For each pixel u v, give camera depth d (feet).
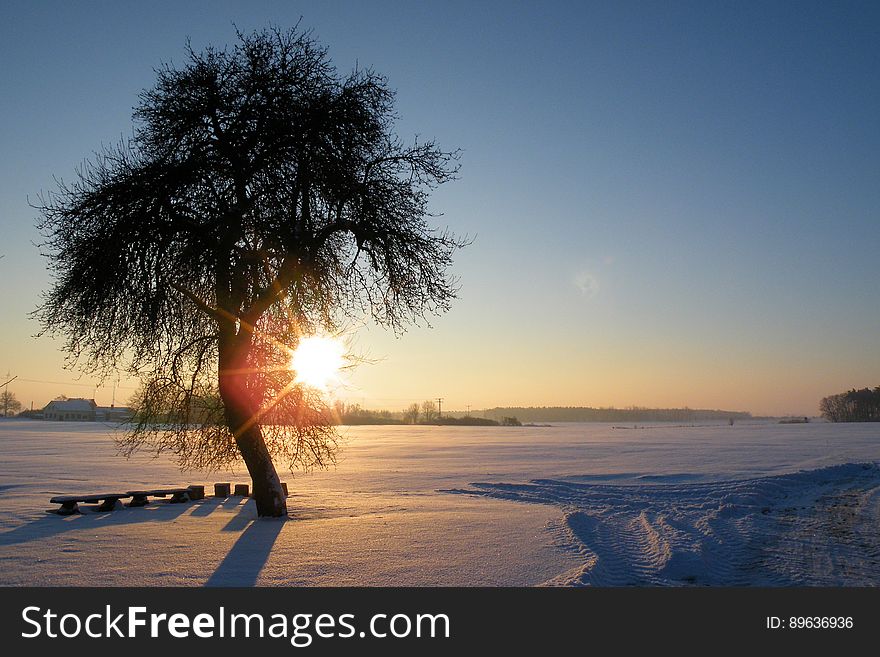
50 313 51.49
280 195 52.29
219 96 51.90
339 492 75.46
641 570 40.11
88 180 50.26
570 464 121.90
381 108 55.31
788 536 55.88
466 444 203.31
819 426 400.67
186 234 51.08
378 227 52.13
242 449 54.70
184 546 40.65
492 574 34.65
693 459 135.13
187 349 53.42
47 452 146.72
